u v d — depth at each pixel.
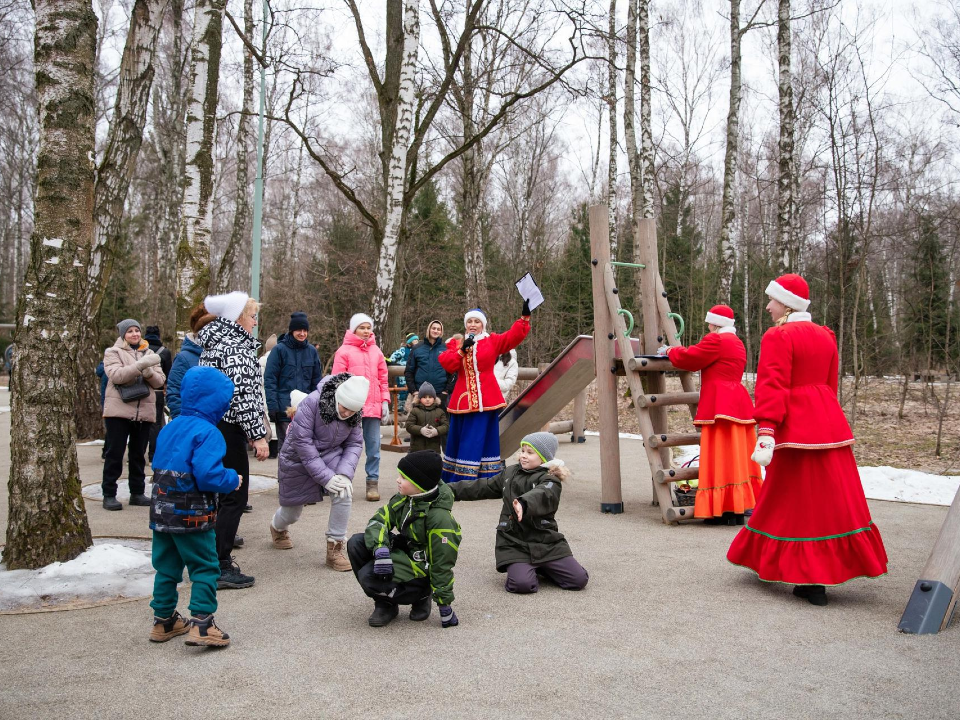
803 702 3.14
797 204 19.28
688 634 3.97
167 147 21.16
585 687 3.30
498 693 3.24
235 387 4.88
